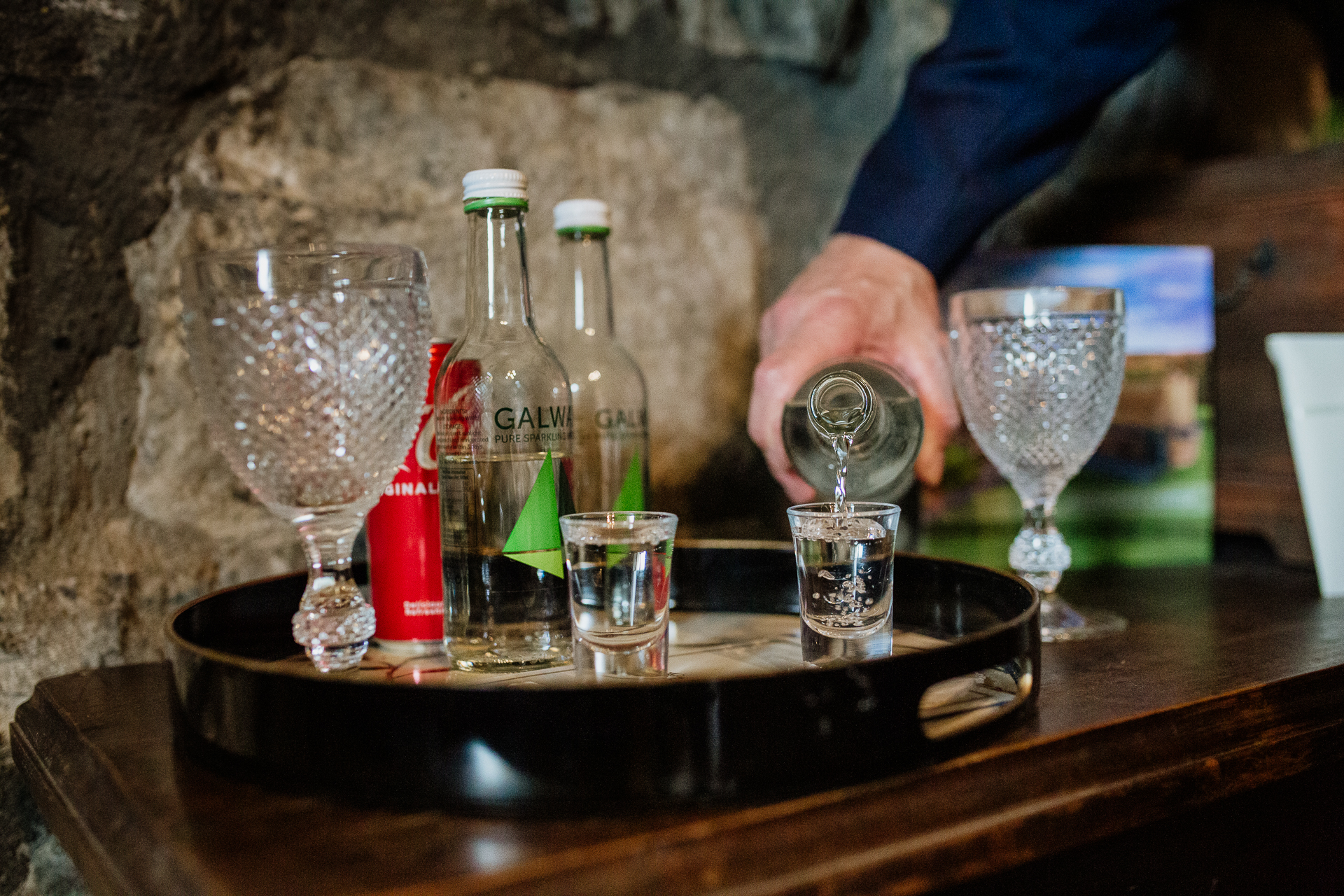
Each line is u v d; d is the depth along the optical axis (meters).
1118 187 1.12
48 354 0.69
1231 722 0.50
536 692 0.38
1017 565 0.72
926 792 0.39
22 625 0.68
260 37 0.76
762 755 0.38
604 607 0.53
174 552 0.75
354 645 0.53
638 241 0.95
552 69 0.90
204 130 0.75
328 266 0.50
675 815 0.38
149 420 0.74
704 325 1.00
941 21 1.15
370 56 0.82
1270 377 0.98
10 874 0.66
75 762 0.48
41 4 0.66
